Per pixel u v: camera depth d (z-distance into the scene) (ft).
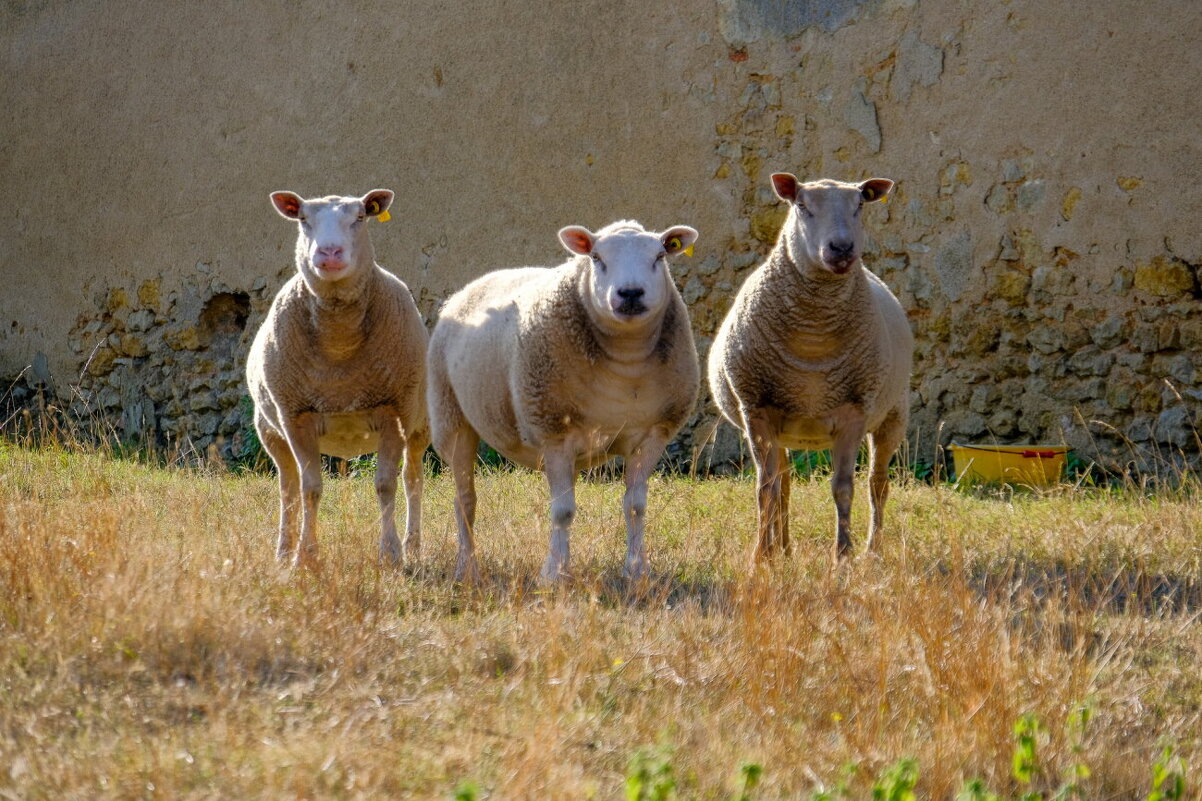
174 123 62.23
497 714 18.65
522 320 29.14
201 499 35.78
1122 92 43.83
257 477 48.34
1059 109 44.91
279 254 59.36
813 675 20.86
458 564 29.71
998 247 46.19
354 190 58.03
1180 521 32.30
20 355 67.15
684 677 20.56
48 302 66.59
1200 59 42.57
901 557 25.81
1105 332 44.47
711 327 51.13
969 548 31.27
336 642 21.29
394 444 32.07
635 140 52.01
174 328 62.34
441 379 32.65
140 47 63.16
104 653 19.84
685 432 51.60
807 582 26.40
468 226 55.52
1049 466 42.83
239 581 24.17
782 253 30.42
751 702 19.39
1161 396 43.62
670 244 28.73
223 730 17.08
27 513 27.17
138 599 21.04
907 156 47.55
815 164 49.08
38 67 66.49
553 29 53.26
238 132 60.54
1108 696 20.68
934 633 21.07
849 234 29.09
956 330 47.11
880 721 18.70
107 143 64.34
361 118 57.67
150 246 63.10
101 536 24.73
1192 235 42.91
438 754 17.08
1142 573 27.32
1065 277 45.11
